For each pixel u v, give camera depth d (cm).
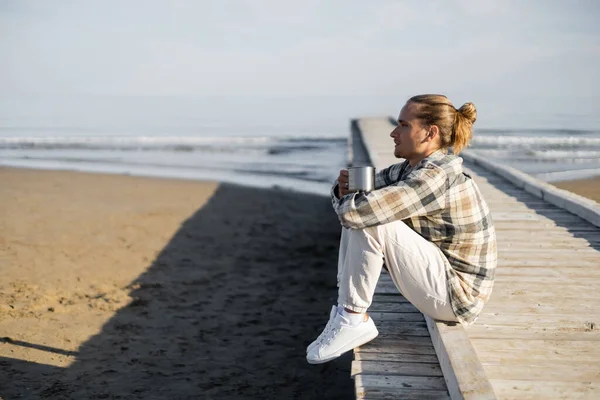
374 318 354
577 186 1353
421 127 283
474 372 257
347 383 477
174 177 1608
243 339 556
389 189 271
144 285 693
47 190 1307
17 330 541
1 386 436
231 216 1091
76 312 596
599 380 271
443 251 290
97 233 924
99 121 4709
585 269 439
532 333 324
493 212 651
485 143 2592
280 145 2630
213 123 4534
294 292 696
